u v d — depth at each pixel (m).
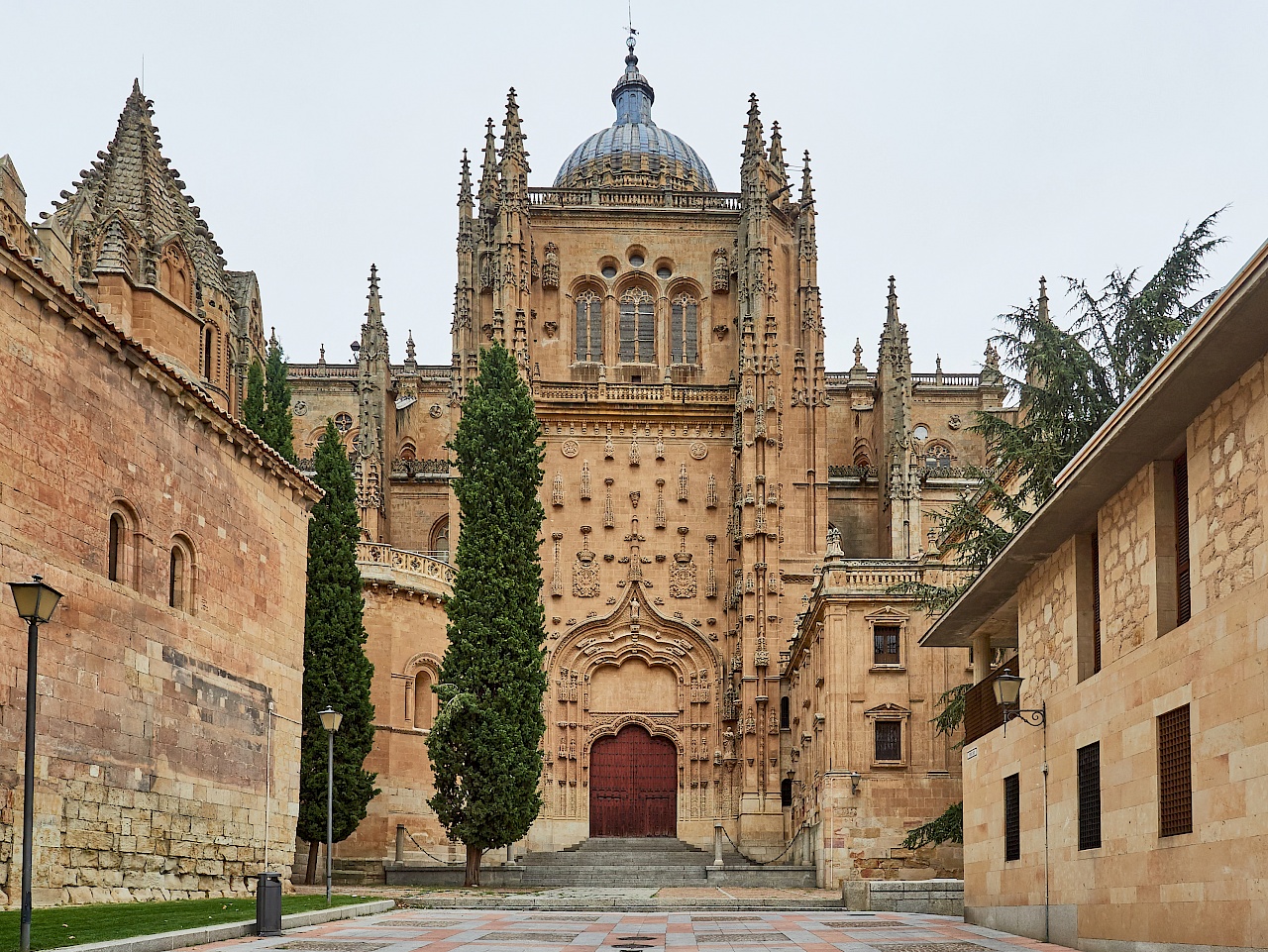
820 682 57.69
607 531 78.62
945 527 47.75
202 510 34.97
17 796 25.66
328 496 53.22
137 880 30.11
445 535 83.62
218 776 34.81
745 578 75.12
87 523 29.03
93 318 29.20
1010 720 32.28
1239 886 19.09
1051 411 45.16
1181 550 22.95
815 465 78.38
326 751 50.88
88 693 28.52
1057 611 29.23
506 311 78.62
